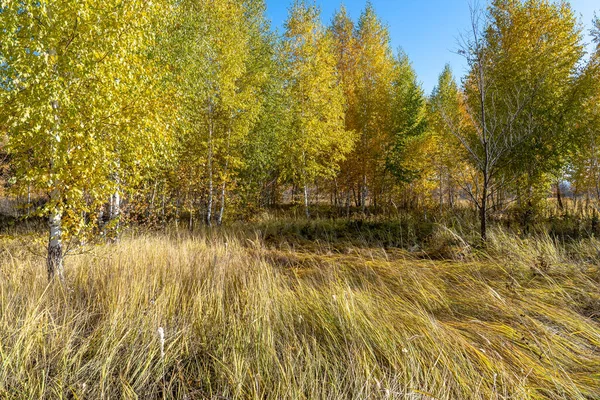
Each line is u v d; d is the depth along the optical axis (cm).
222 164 1225
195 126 975
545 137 926
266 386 219
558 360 253
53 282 375
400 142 1498
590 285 391
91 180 400
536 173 959
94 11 383
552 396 212
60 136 371
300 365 237
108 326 287
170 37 815
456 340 261
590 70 927
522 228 785
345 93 1628
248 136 1280
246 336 277
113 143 427
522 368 232
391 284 437
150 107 446
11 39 349
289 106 1362
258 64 1302
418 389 210
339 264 547
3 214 1362
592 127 867
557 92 961
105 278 398
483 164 624
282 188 1989
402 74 1741
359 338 269
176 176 1095
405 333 272
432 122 1445
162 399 217
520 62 973
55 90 348
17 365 230
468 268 472
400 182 1564
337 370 238
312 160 1380
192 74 862
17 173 389
